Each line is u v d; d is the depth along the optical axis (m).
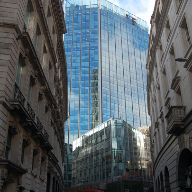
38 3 21.98
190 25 17.11
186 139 17.44
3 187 14.76
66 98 52.97
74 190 62.75
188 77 17.48
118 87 97.19
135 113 98.19
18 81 18.17
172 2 21.80
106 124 54.72
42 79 23.06
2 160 12.57
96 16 105.50
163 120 26.91
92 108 88.62
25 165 18.72
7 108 14.54
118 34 108.88
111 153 49.84
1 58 14.91
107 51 100.62
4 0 16.52
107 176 49.59
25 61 18.88
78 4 108.00
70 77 94.56
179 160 19.31
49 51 28.44
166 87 26.50
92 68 95.19
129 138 53.50
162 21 25.22
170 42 22.41
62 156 51.88
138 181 45.34
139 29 120.62
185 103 18.33
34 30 21.33
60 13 32.59
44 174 24.53
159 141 30.97
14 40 15.88
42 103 24.34
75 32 102.62
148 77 38.50
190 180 17.05
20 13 16.97
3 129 13.94
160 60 28.30
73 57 97.94
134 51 112.19
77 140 68.88
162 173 27.56
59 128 38.50
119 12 114.94
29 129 18.78
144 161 55.44
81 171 62.47
